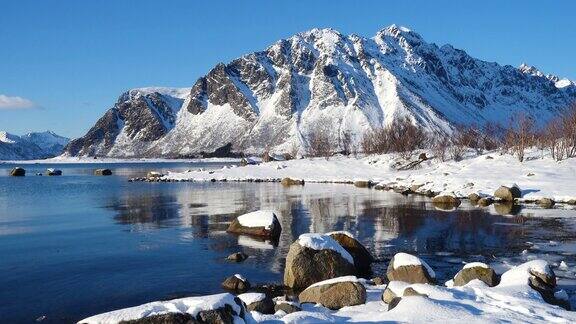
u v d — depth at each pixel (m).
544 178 60.69
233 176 102.12
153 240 33.28
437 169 78.56
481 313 12.69
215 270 24.75
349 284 17.03
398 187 68.88
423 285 15.03
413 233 34.12
